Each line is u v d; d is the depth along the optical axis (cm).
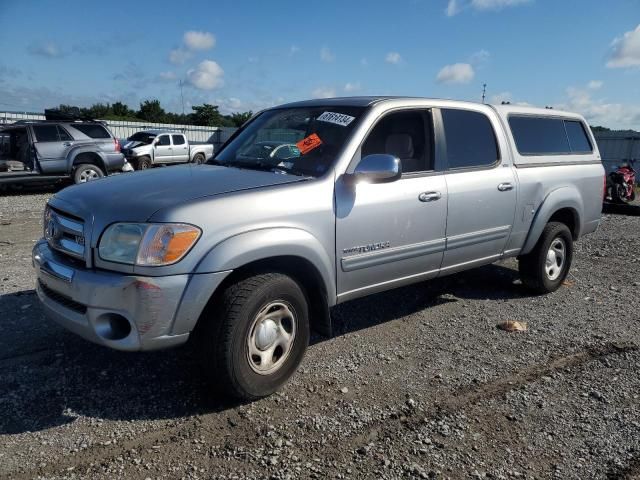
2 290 545
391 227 409
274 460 287
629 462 297
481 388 375
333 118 420
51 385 358
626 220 1230
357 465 286
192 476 274
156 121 5628
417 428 323
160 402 341
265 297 331
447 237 457
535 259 572
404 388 371
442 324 497
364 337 459
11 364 385
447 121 470
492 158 507
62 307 335
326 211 366
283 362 353
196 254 308
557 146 591
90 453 289
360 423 326
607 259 792
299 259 358
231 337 319
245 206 329
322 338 454
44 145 1396
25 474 271
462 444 309
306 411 338
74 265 328
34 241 816
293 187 356
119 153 1532
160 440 303
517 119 546
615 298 593
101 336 312
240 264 320
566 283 649
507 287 620
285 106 486
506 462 294
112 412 329
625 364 420
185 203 315
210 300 325
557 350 445
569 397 366
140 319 301
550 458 299
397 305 545
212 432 312
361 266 395
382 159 370
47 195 1466
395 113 430
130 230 306
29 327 451
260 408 339
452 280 638
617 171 1455
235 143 471
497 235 508
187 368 386
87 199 340
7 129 1460
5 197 1405
